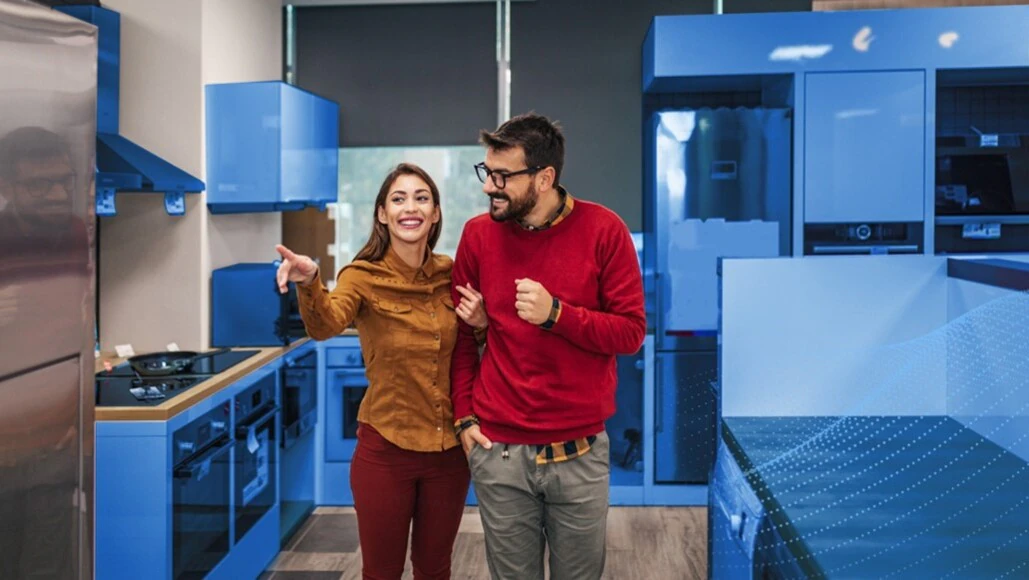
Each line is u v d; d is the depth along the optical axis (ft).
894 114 16.12
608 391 7.86
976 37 15.94
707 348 16.30
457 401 8.34
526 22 17.69
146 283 13.82
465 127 17.83
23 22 3.69
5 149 3.58
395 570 9.19
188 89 13.61
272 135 13.74
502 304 7.72
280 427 13.87
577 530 7.85
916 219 16.26
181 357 12.94
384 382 8.65
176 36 13.60
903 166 16.20
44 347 3.90
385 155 17.90
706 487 16.39
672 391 16.38
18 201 3.67
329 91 17.87
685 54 15.96
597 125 17.75
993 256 9.09
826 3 17.51
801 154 16.15
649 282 17.07
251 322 14.08
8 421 3.65
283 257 7.49
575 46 17.67
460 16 17.70
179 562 10.11
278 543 13.80
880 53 16.01
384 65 17.80
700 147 16.14
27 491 3.80
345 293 8.39
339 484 16.31
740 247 16.22
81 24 4.15
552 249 7.64
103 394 10.50
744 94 17.75
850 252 16.43
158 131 13.65
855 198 16.22
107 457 9.71
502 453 7.75
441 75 17.79
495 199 7.50
